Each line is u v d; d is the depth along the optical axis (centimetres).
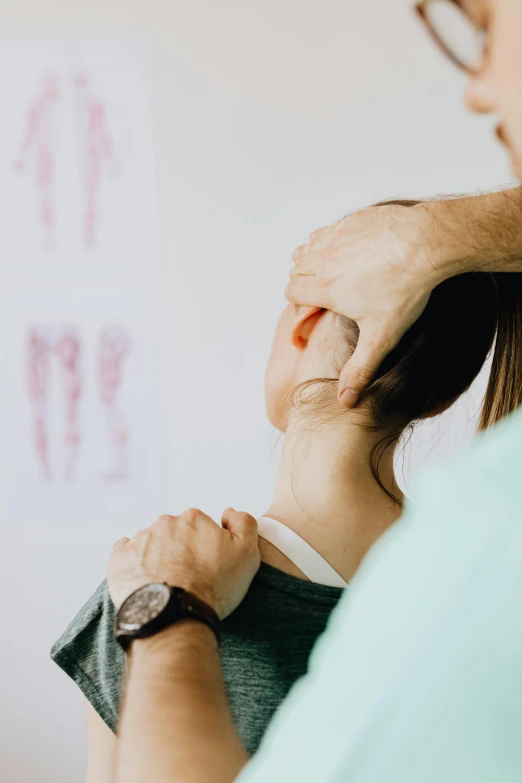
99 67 182
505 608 28
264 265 184
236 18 181
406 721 29
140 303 184
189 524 61
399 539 33
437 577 30
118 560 60
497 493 30
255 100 182
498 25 32
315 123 183
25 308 184
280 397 72
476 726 27
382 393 64
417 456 164
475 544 30
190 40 182
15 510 185
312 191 183
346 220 70
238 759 46
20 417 185
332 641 34
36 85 182
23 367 185
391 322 64
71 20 182
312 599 60
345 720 31
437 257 64
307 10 181
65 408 185
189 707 47
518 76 31
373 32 182
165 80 182
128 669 52
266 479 185
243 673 58
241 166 183
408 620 30
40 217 183
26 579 186
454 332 66
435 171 184
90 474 186
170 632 52
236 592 59
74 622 63
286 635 59
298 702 34
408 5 181
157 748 45
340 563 63
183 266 184
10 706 185
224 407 185
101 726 65
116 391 185
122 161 183
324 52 182
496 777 27
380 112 183
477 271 67
